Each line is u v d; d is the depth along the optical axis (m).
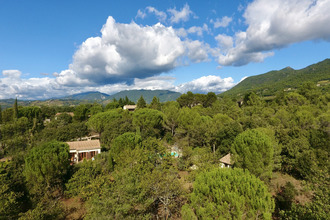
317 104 62.12
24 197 17.88
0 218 13.60
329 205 10.30
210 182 13.38
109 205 12.55
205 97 83.81
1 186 15.15
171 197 17.81
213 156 26.77
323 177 12.91
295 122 36.50
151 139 32.50
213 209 12.01
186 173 28.94
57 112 110.81
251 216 11.28
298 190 21.78
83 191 17.98
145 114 46.19
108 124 44.16
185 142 38.62
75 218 18.19
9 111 70.31
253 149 19.45
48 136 40.53
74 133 43.03
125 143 27.31
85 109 77.75
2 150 37.00
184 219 13.11
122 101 108.00
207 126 38.81
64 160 21.33
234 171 14.34
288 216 11.91
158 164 26.23
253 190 11.77
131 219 12.91
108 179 18.30
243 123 40.66
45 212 13.35
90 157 34.31
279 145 25.80
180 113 44.00
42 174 19.64
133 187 14.28
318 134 25.38
